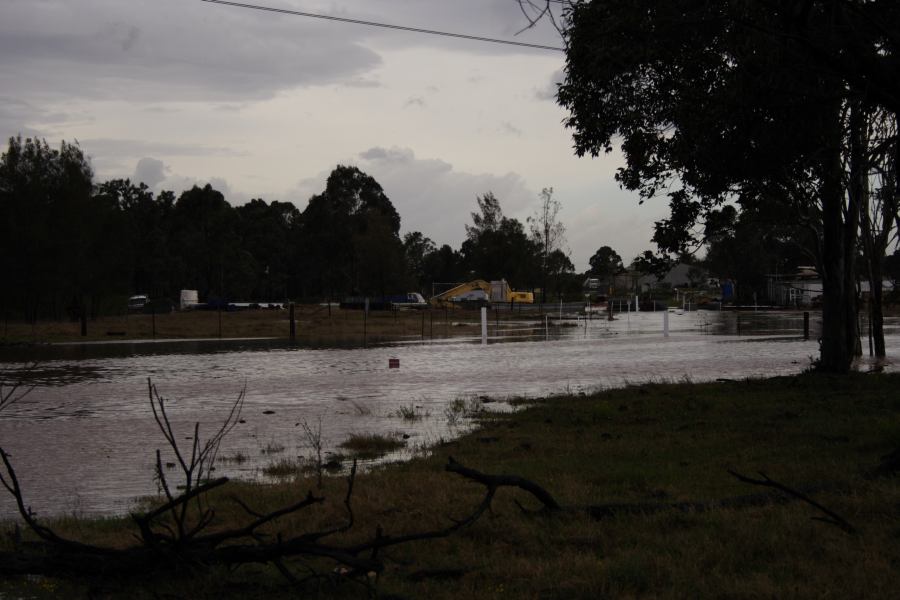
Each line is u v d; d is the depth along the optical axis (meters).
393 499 9.52
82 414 18.92
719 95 14.38
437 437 15.35
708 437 13.77
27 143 68.25
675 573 6.51
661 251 20.31
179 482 11.77
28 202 66.00
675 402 18.25
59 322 67.81
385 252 126.75
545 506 8.44
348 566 6.57
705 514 8.29
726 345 41.25
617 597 6.04
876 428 13.84
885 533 7.52
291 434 16.02
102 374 28.11
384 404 20.41
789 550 7.08
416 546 7.66
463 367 30.36
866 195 28.58
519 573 6.67
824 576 6.38
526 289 115.75
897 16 12.83
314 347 41.41
